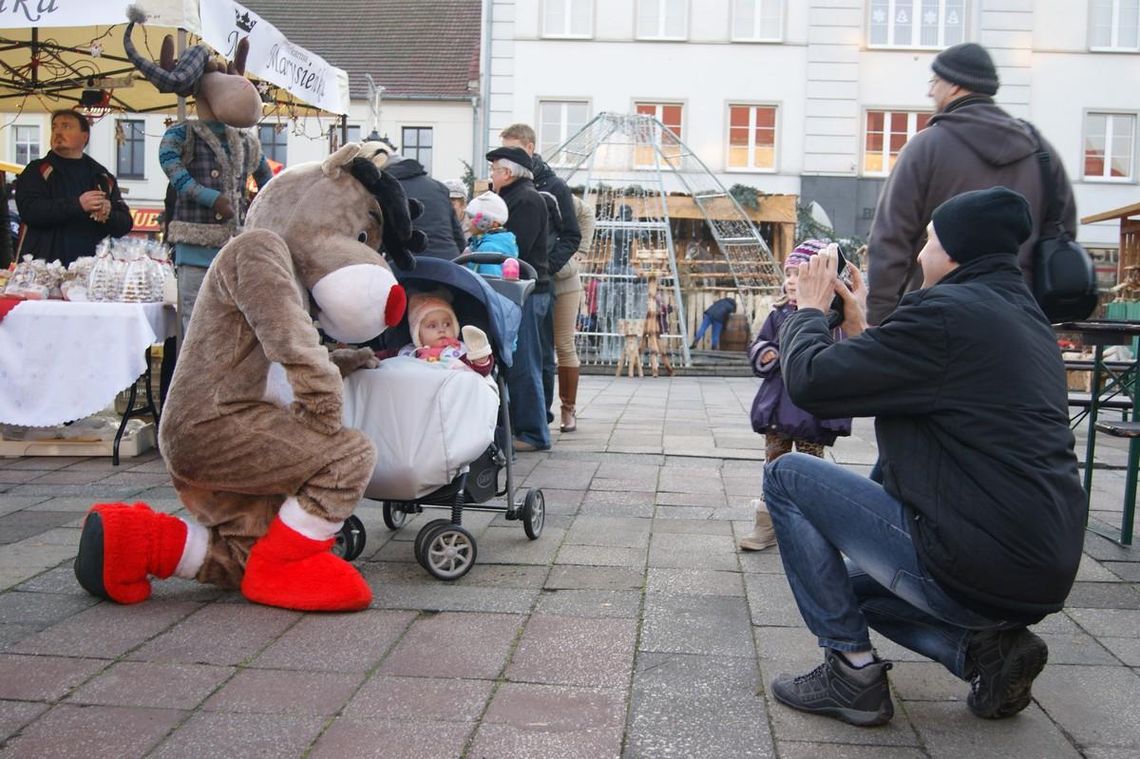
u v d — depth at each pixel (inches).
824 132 1101.7
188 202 254.1
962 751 115.7
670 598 166.4
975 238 118.6
